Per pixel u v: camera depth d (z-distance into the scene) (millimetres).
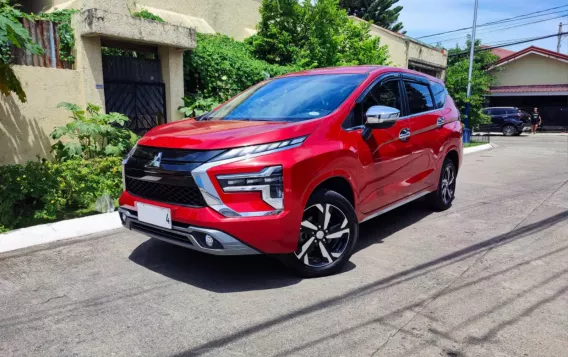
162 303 3252
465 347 2670
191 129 3742
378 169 4223
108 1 7727
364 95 4230
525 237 4859
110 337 2795
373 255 4277
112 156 6496
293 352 2625
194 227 3211
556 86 26719
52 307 3191
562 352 2625
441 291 3459
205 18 13203
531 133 26438
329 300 3295
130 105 7836
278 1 12406
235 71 9336
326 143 3629
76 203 5945
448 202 6160
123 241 4648
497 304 3236
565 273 3820
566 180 8547
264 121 3900
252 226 3162
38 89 6430
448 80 19234
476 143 17312
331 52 13023
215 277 3721
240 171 3145
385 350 2641
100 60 7082
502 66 28094
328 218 3688
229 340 2756
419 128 4996
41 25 6543
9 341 2746
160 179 3408
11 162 6262
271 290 3465
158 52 8203
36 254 4254
